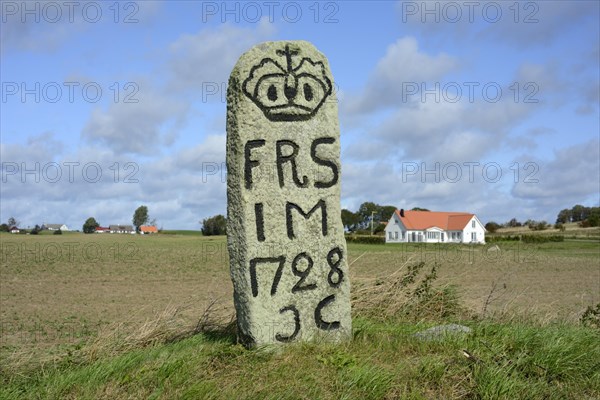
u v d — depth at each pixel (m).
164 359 6.39
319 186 7.27
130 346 7.43
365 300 9.17
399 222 76.25
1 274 25.20
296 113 7.22
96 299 17.00
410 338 7.11
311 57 7.43
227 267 29.30
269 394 5.45
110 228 105.50
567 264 31.09
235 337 7.40
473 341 6.76
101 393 5.67
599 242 62.69
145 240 64.62
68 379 5.98
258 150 7.02
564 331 7.19
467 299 10.72
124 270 27.48
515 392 5.53
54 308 15.16
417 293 9.49
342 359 6.22
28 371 6.73
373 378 5.66
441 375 5.81
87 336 11.02
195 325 8.45
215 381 5.74
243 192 6.91
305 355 6.53
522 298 15.78
